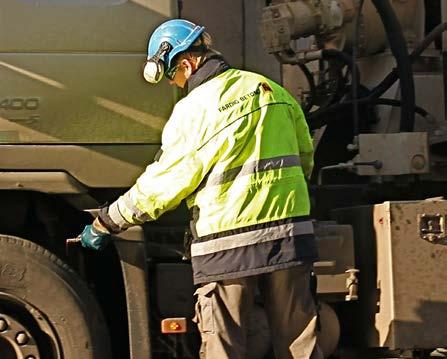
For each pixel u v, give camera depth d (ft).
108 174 18.63
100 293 19.66
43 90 18.49
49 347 18.43
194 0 21.63
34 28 18.49
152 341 18.80
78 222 19.40
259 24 22.09
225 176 16.60
